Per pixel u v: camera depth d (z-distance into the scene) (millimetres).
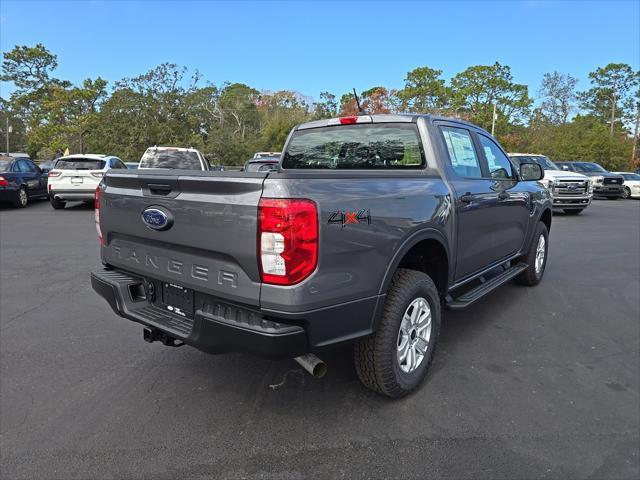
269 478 2521
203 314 2738
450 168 3947
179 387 3494
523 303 5551
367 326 2893
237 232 2574
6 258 7863
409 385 3301
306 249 2482
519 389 3492
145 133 37125
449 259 3736
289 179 2492
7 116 73375
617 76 68062
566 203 15344
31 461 2643
